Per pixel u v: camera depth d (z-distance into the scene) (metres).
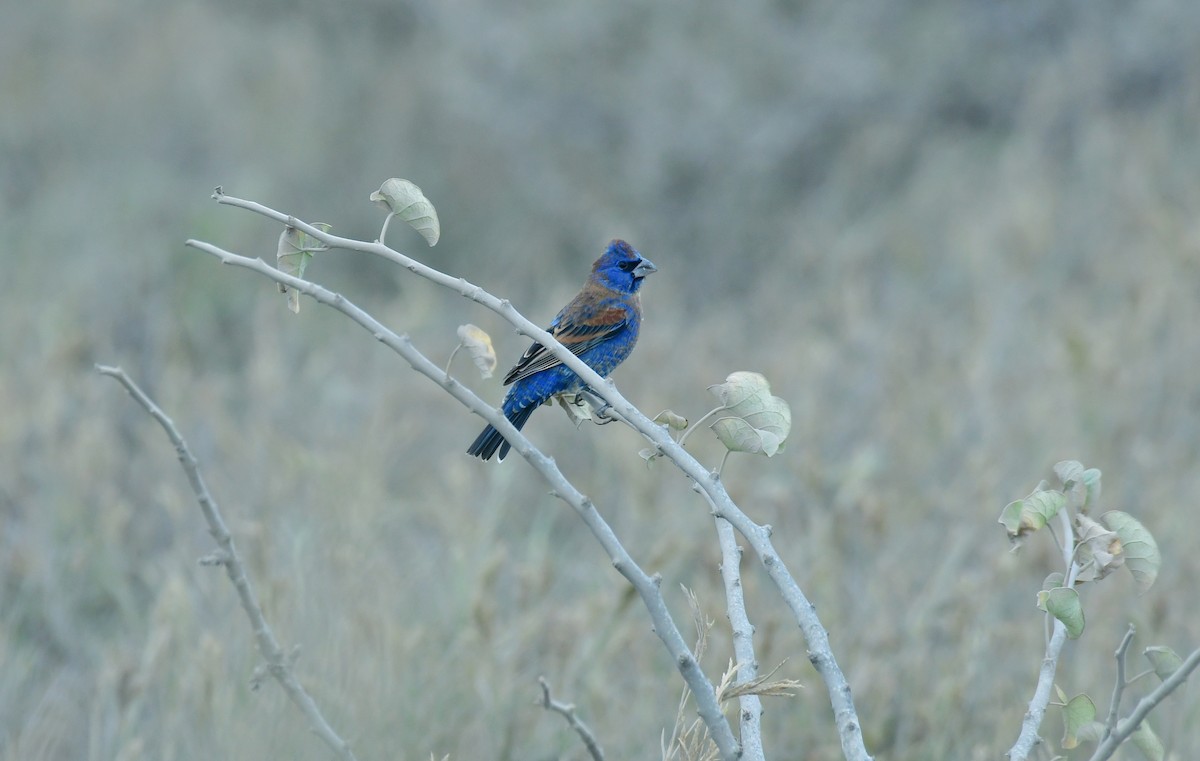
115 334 16.75
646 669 8.27
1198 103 21.95
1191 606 8.89
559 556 10.77
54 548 10.11
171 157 25.14
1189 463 11.74
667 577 9.41
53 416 12.24
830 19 27.48
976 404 12.79
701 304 21.05
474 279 22.58
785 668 7.92
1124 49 23.94
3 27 27.75
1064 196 20.31
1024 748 4.91
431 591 9.37
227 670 7.31
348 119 26.08
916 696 7.87
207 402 13.31
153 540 10.73
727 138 25.39
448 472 11.51
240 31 29.05
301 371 15.38
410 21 29.88
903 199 23.25
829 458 11.98
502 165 25.22
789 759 7.50
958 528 10.12
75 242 21.25
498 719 7.65
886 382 13.89
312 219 23.36
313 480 10.14
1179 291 14.94
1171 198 18.75
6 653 8.28
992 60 25.94
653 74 26.25
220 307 19.70
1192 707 7.48
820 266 20.98
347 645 7.25
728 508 4.63
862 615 8.69
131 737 7.33
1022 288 16.86
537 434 12.93
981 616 8.46
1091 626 8.59
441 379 4.56
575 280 22.52
